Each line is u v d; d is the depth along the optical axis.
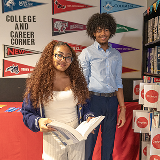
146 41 2.29
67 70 1.38
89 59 1.93
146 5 2.73
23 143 2.18
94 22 1.94
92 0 2.70
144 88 1.77
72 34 2.73
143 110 2.06
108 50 1.96
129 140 2.31
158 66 1.93
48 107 1.24
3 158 2.17
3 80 2.70
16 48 2.73
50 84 1.23
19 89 2.73
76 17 2.71
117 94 2.07
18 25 2.70
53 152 1.22
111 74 1.92
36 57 2.76
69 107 1.28
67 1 2.69
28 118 1.19
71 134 1.02
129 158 2.32
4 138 2.15
